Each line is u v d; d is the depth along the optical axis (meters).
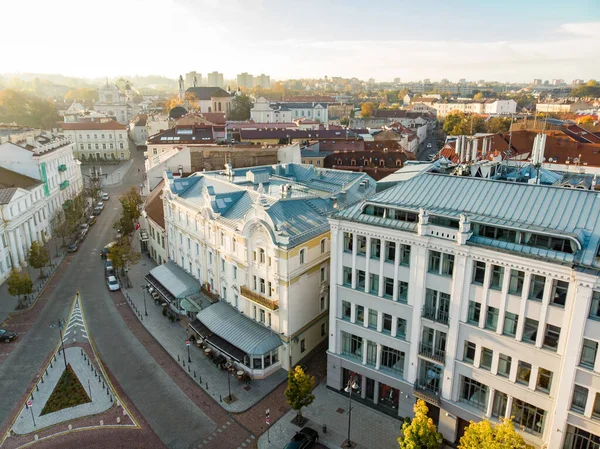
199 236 66.31
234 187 66.81
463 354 40.53
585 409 34.06
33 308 70.75
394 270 42.97
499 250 35.88
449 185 43.06
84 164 194.12
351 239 45.75
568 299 33.66
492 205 39.31
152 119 193.38
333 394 50.56
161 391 51.56
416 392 43.38
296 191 64.81
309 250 53.12
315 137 167.75
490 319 38.44
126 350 59.47
